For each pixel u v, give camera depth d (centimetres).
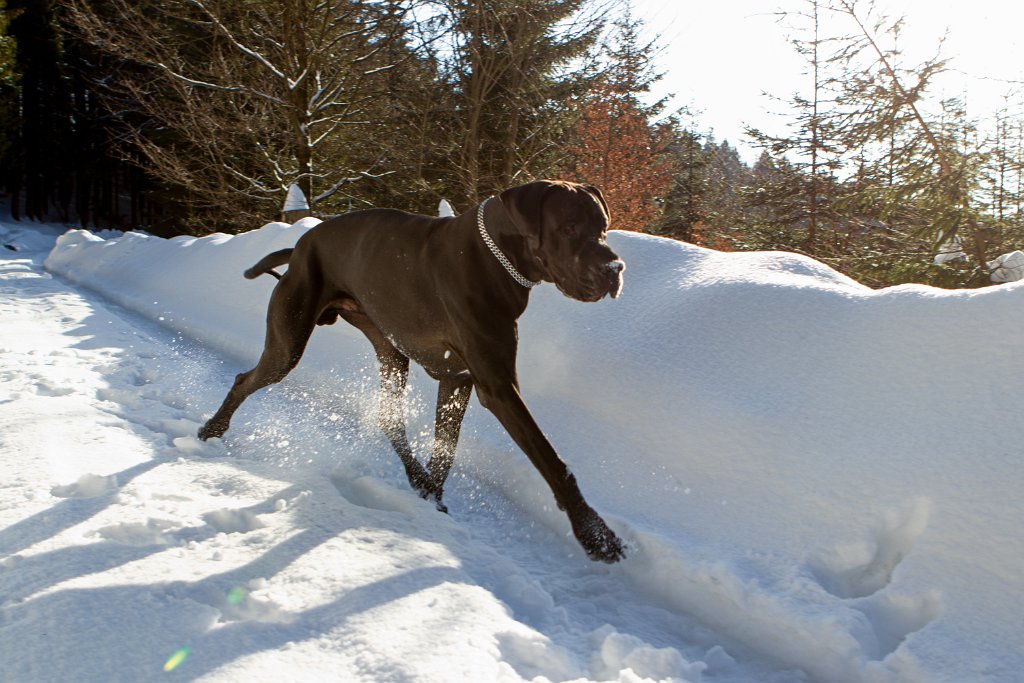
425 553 321
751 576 297
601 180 1884
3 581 269
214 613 252
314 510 357
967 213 974
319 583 282
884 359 343
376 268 392
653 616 306
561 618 293
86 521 319
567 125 1970
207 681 216
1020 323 309
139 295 1075
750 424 355
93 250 1494
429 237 373
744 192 1773
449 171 1989
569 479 327
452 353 379
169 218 2545
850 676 254
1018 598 249
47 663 222
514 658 250
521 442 336
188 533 319
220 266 937
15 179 3966
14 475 364
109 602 255
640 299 474
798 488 321
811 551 299
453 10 1786
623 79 1861
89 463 393
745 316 412
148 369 641
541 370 477
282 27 1786
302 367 647
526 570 339
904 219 1144
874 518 294
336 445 476
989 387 302
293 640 243
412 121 1978
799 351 376
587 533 321
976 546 264
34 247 2681
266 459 438
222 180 1908
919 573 270
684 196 2678
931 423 307
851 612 265
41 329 796
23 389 534
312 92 1866
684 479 362
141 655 228
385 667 228
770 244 1641
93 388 557
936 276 970
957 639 246
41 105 3931
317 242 427
